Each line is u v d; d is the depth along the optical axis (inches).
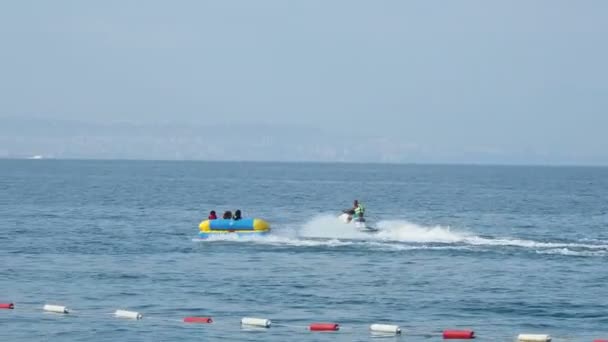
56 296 5206.7
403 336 4293.8
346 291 5452.8
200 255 7017.7
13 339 4178.2
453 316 4763.8
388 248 7436.0
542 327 4512.8
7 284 5585.6
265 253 7126.0
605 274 6156.5
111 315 4707.2
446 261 6732.3
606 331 4429.1
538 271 6269.7
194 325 4498.0
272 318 4675.2
